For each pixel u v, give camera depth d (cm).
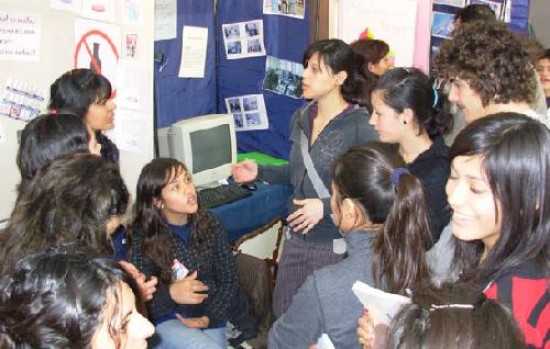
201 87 377
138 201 222
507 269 103
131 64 282
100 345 81
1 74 240
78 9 257
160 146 324
